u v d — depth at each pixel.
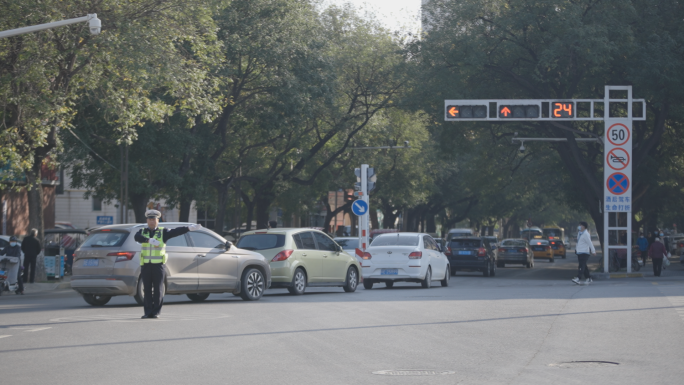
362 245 36.47
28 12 28.52
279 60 43.44
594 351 12.38
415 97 50.09
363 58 56.81
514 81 47.91
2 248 33.59
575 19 40.44
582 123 52.09
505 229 135.12
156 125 40.56
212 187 61.53
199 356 11.88
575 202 62.09
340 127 55.12
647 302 20.88
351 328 15.47
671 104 43.53
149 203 50.31
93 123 38.84
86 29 29.61
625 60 43.47
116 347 12.79
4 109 29.72
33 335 14.28
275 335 14.37
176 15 32.34
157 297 17.41
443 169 88.25
